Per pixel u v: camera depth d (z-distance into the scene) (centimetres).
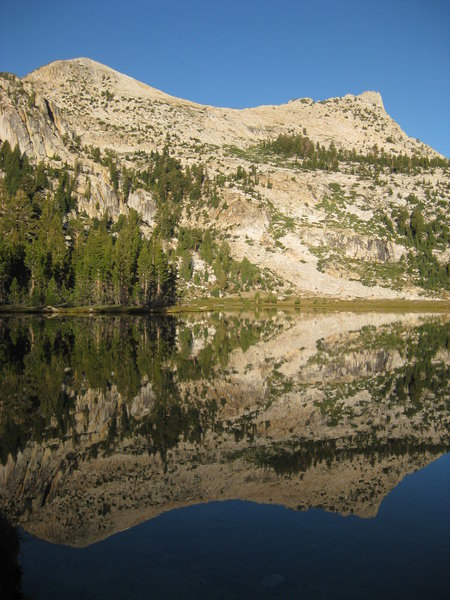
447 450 1834
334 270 17600
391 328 7625
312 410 2467
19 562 1012
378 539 1127
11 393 2602
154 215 18862
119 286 11044
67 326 6675
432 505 1332
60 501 1345
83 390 2719
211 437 1967
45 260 9994
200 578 945
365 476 1552
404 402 2669
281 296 15600
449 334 6625
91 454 1733
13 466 1606
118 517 1245
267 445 1875
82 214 15862
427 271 17875
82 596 877
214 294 14925
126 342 5044
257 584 926
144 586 914
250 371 3584
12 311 9212
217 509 1295
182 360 3988
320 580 941
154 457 1717
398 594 891
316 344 5400
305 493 1413
